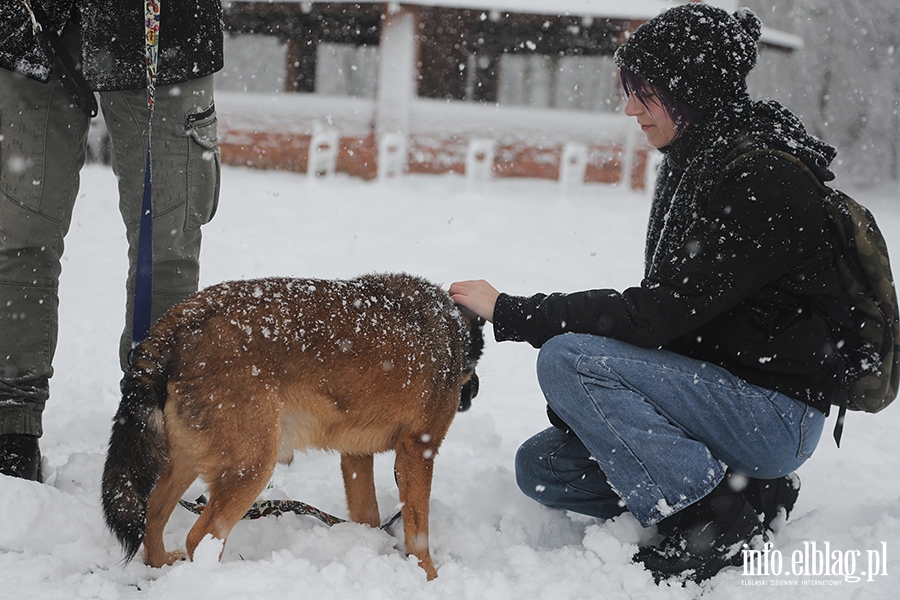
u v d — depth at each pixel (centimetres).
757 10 2878
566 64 2511
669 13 297
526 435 443
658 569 281
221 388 259
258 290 277
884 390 298
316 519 321
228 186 1588
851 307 292
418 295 312
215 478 262
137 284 313
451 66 2162
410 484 291
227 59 2455
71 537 279
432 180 1875
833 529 325
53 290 341
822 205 281
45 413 409
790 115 294
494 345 641
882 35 2714
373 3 1889
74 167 341
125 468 251
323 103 1959
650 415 283
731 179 281
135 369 260
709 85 289
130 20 322
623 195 1831
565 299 294
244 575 248
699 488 281
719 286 273
